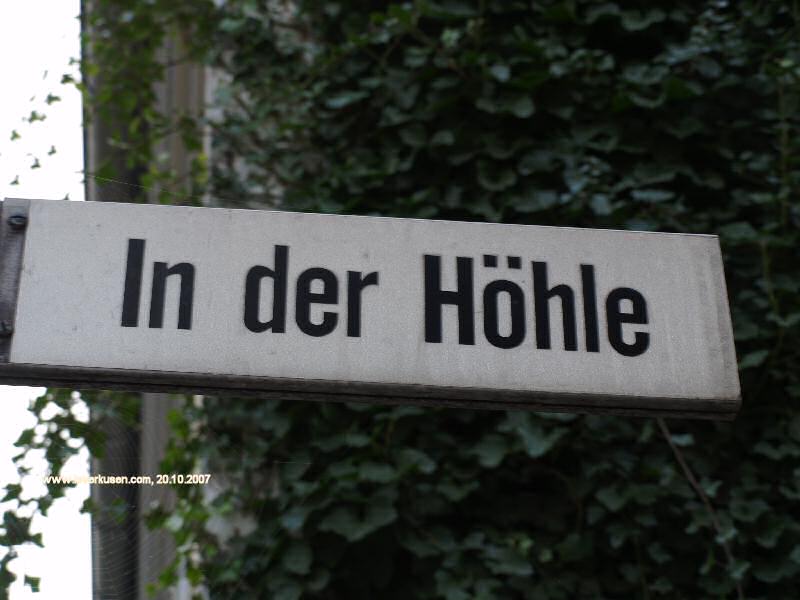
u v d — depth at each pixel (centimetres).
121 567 326
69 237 141
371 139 400
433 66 391
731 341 147
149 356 136
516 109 376
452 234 148
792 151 365
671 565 316
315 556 321
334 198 384
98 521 320
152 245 142
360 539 318
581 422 328
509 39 392
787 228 355
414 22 395
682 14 401
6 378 135
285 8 436
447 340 141
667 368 144
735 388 144
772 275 346
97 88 468
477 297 145
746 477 323
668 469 318
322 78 413
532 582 310
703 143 378
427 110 385
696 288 149
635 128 377
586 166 358
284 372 137
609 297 147
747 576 310
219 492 345
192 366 136
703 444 330
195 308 139
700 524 308
